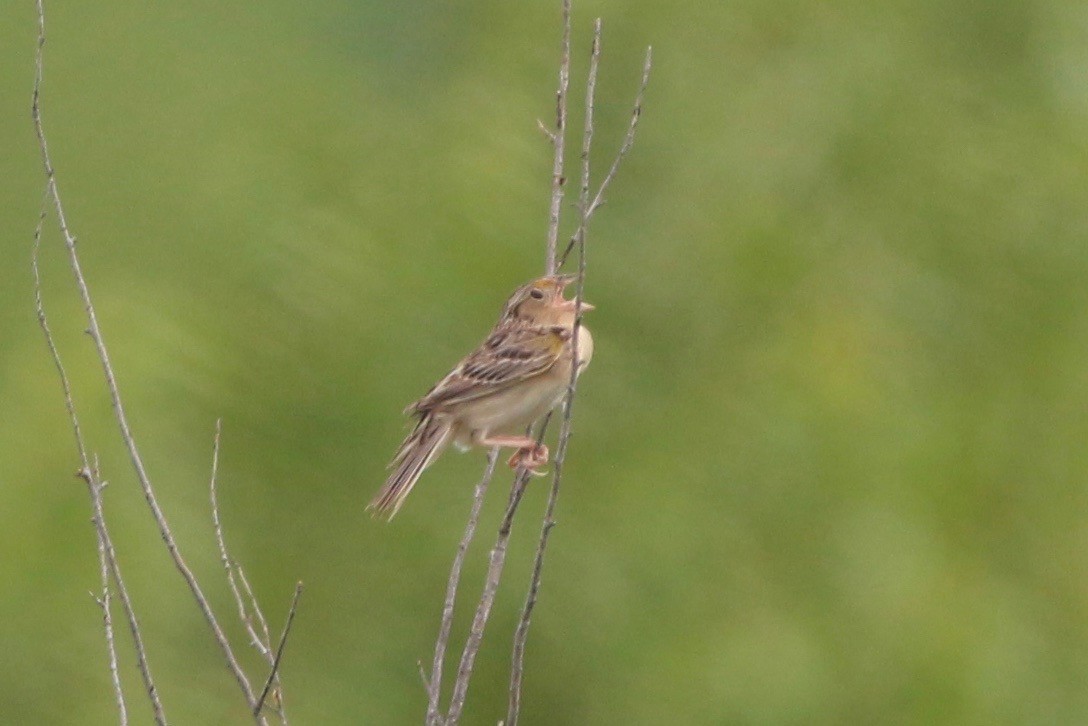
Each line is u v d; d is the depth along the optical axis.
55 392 15.13
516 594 15.73
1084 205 17.00
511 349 10.91
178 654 14.86
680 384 16.38
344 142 17.25
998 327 16.80
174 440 15.37
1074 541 16.14
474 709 15.76
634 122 8.90
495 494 16.03
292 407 15.96
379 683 15.76
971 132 17.02
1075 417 16.50
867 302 16.39
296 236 16.31
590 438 16.12
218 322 16.05
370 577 16.00
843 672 15.33
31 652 14.41
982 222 16.88
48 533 14.58
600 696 15.53
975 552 15.98
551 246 9.07
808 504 15.83
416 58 20.23
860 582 15.55
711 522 15.82
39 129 8.66
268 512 15.84
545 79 17.00
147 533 14.84
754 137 16.62
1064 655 15.78
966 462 16.09
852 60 16.88
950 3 17.42
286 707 15.20
